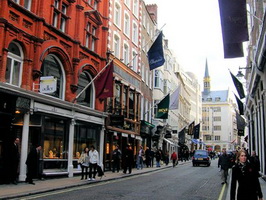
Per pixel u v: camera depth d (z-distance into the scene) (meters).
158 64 22.92
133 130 31.33
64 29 19.94
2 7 14.55
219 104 130.25
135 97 31.97
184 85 70.88
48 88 15.98
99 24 24.44
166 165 36.62
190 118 84.12
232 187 5.91
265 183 17.98
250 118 35.03
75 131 20.83
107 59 25.30
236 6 13.77
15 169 14.21
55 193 12.15
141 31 36.12
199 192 13.58
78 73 20.94
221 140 127.25
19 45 15.98
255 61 19.86
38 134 16.89
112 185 15.36
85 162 17.16
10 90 14.49
